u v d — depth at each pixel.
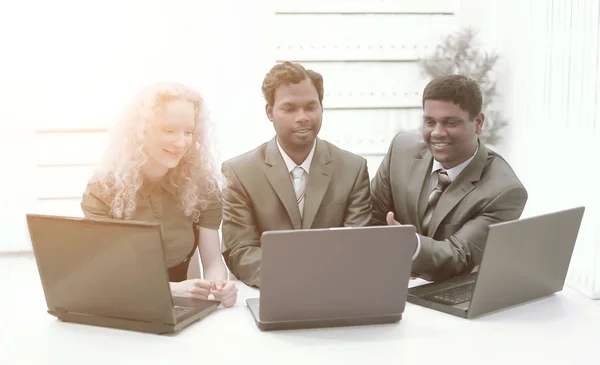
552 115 3.54
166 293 1.54
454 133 1.95
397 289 1.61
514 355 1.46
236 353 1.46
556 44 3.53
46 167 4.43
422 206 2.14
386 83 5.07
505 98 4.70
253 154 2.13
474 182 2.04
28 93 4.36
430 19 5.03
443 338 1.56
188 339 1.56
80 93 4.49
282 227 2.08
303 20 4.93
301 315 1.60
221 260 2.11
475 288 1.65
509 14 4.64
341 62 5.02
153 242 1.49
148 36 4.64
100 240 1.54
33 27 4.35
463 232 2.00
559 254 1.82
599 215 2.69
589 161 2.87
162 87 1.82
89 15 4.47
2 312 1.80
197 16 4.73
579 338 1.56
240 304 1.83
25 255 3.95
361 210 2.13
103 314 1.65
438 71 4.79
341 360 1.42
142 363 1.41
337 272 1.56
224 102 4.89
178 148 1.81
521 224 1.64
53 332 1.62
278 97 1.98
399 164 2.25
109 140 1.90
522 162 4.22
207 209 2.08
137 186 1.85
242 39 4.85
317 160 2.11
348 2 4.96
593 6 2.92
